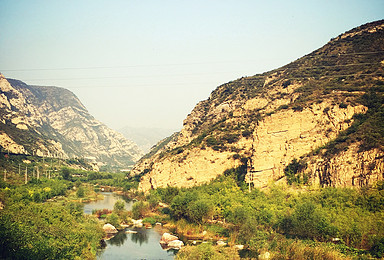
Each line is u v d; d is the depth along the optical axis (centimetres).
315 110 16288
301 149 15675
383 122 14262
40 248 9006
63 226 11244
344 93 16775
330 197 12812
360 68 18712
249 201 14575
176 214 15262
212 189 17000
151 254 11819
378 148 13050
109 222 14950
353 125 15188
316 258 9831
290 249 10475
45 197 19562
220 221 14750
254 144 16538
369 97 16050
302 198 13450
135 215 16538
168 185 19750
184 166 19525
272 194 14450
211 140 19625
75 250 9919
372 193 12225
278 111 17050
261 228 12556
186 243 12912
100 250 12031
